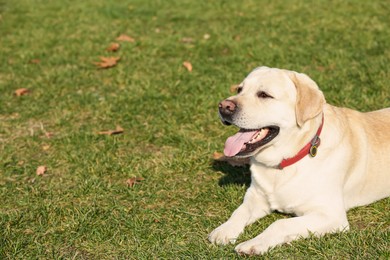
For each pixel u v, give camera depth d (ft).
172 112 20.71
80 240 13.47
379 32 27.94
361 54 24.76
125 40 29.27
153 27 31.89
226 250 12.46
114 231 13.71
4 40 30.40
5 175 17.10
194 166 16.97
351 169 13.76
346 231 12.81
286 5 34.81
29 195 15.72
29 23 33.71
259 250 12.03
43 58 27.30
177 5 36.55
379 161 14.29
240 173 16.48
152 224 14.02
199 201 15.06
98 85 23.73
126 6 36.78
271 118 13.00
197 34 29.99
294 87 13.25
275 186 13.56
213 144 18.11
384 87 20.95
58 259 12.63
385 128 14.78
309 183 13.15
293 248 12.26
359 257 11.78
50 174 17.08
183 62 25.52
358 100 20.15
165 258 12.39
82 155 18.01
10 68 25.93
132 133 19.43
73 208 14.84
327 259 11.85
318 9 33.27
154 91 22.40
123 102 21.79
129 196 15.56
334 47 26.09
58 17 34.96
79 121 20.61
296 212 13.56
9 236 13.67
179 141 18.65
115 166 17.21
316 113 12.85
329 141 13.33
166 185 16.03
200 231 13.51
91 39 29.94
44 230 13.98
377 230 12.94
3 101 22.49
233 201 14.78
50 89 23.41
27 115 21.15
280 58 25.09
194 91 22.25
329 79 22.17
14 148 18.72
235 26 30.96
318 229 12.67
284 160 13.28
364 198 14.43
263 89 13.14
